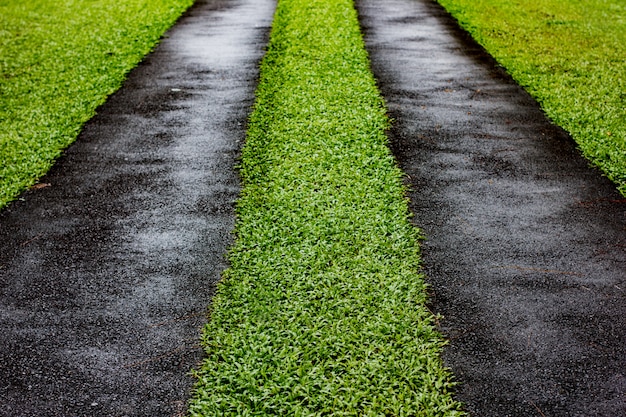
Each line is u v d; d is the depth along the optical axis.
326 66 12.32
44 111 10.23
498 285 5.58
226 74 12.27
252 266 5.84
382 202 6.99
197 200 7.27
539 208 6.95
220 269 5.90
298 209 6.86
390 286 5.49
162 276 5.80
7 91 11.27
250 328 5.00
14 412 4.29
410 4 18.86
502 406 4.29
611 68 12.42
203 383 4.50
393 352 4.73
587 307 5.27
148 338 4.99
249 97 10.93
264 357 4.71
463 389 4.44
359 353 4.73
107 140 9.12
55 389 4.48
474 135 9.11
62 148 8.80
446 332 5.01
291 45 13.96
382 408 4.25
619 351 4.77
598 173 7.84
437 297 5.44
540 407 4.27
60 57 13.41
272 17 17.34
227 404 4.32
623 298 5.38
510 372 4.59
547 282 5.61
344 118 9.58
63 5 18.86
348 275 5.66
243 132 9.38
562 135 9.09
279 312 5.20
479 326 5.07
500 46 14.02
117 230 6.62
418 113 10.02
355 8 18.31
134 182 7.75
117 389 4.48
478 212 6.88
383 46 14.22
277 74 11.97
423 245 6.23
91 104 10.54
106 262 6.03
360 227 6.46
